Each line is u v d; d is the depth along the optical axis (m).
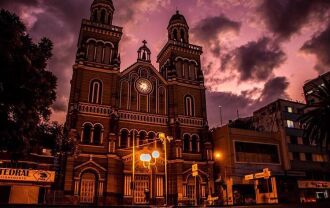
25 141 13.90
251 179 43.56
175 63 52.47
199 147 47.28
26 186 32.38
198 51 55.59
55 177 36.22
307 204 32.03
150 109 46.69
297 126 54.41
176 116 46.78
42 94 14.80
